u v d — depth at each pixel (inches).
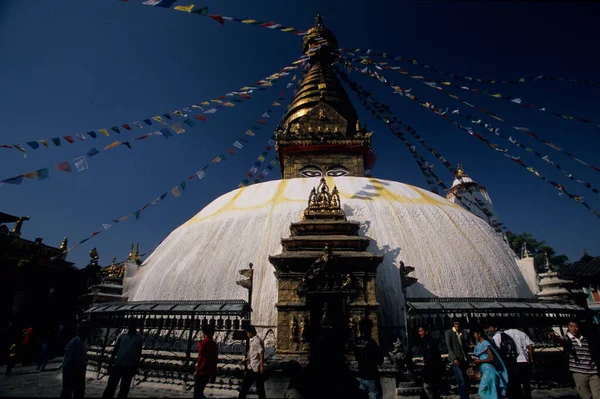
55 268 736.3
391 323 377.1
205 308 327.3
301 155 788.6
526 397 245.1
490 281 440.5
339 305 311.0
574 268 1147.3
